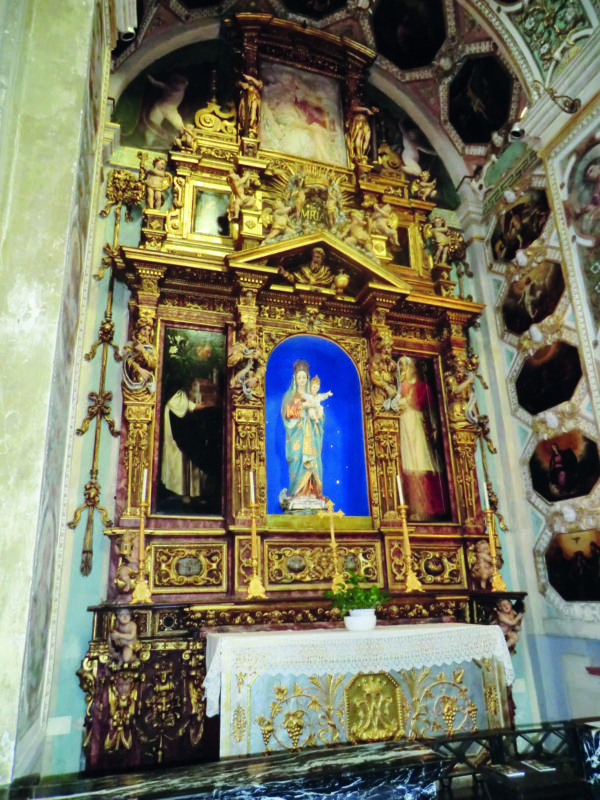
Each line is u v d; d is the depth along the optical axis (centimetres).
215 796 288
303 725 473
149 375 635
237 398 670
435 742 388
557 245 744
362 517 695
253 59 831
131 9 579
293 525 662
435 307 800
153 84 801
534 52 757
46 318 354
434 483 754
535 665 707
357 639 485
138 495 605
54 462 404
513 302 815
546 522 722
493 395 816
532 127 766
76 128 393
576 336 704
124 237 713
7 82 369
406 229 872
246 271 693
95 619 555
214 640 516
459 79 893
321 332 757
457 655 513
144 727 539
